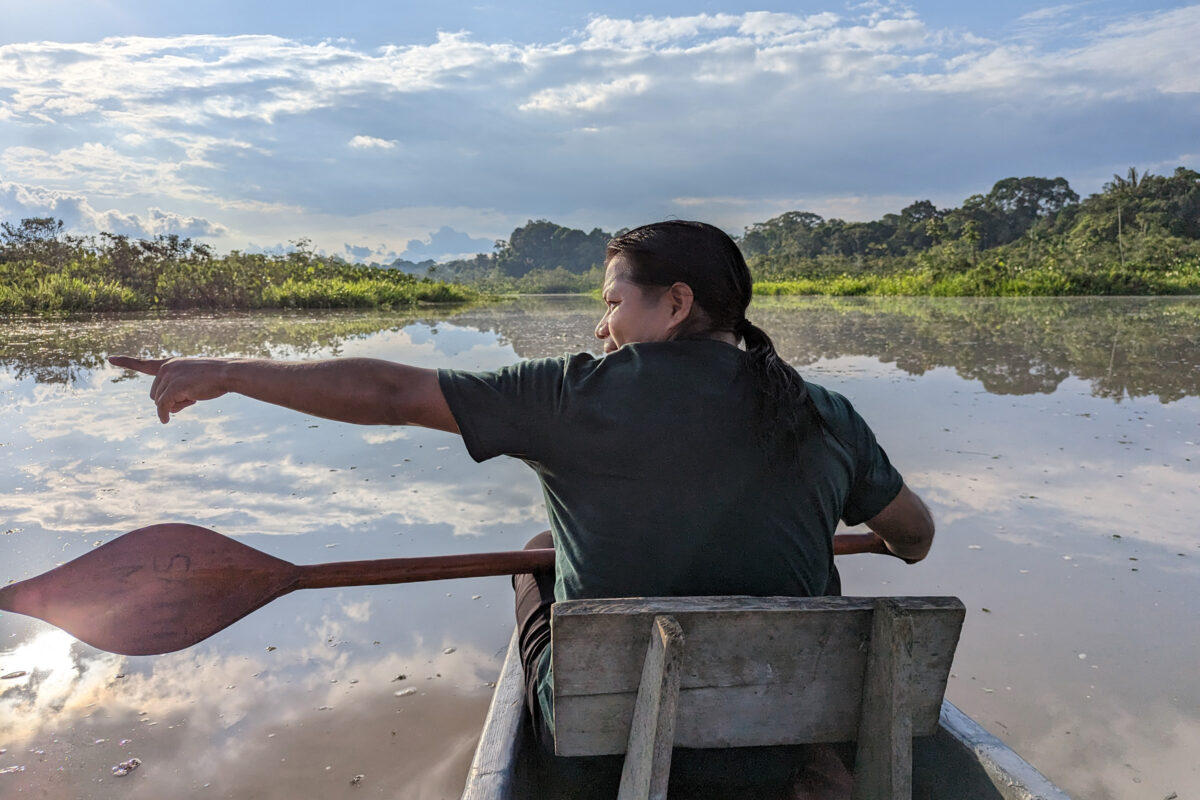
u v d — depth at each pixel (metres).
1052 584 2.44
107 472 3.53
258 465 3.67
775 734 1.01
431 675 1.93
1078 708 1.80
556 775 1.17
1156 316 14.34
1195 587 2.41
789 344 9.06
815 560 1.12
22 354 7.99
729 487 1.03
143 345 8.96
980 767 1.13
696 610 0.93
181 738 1.69
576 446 1.03
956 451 3.94
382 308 20.89
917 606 0.94
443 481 3.42
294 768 1.59
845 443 1.15
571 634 0.92
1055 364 7.09
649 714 0.88
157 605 1.31
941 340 9.56
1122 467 3.65
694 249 1.12
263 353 8.07
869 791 0.98
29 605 1.28
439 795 1.52
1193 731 1.71
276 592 1.33
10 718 1.76
